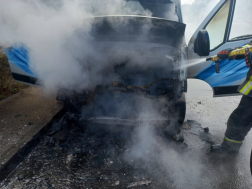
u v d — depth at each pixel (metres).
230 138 2.39
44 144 2.55
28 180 2.01
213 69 2.60
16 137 2.47
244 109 2.22
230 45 2.46
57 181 2.01
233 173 2.21
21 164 2.22
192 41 2.60
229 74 2.58
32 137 2.49
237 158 2.46
